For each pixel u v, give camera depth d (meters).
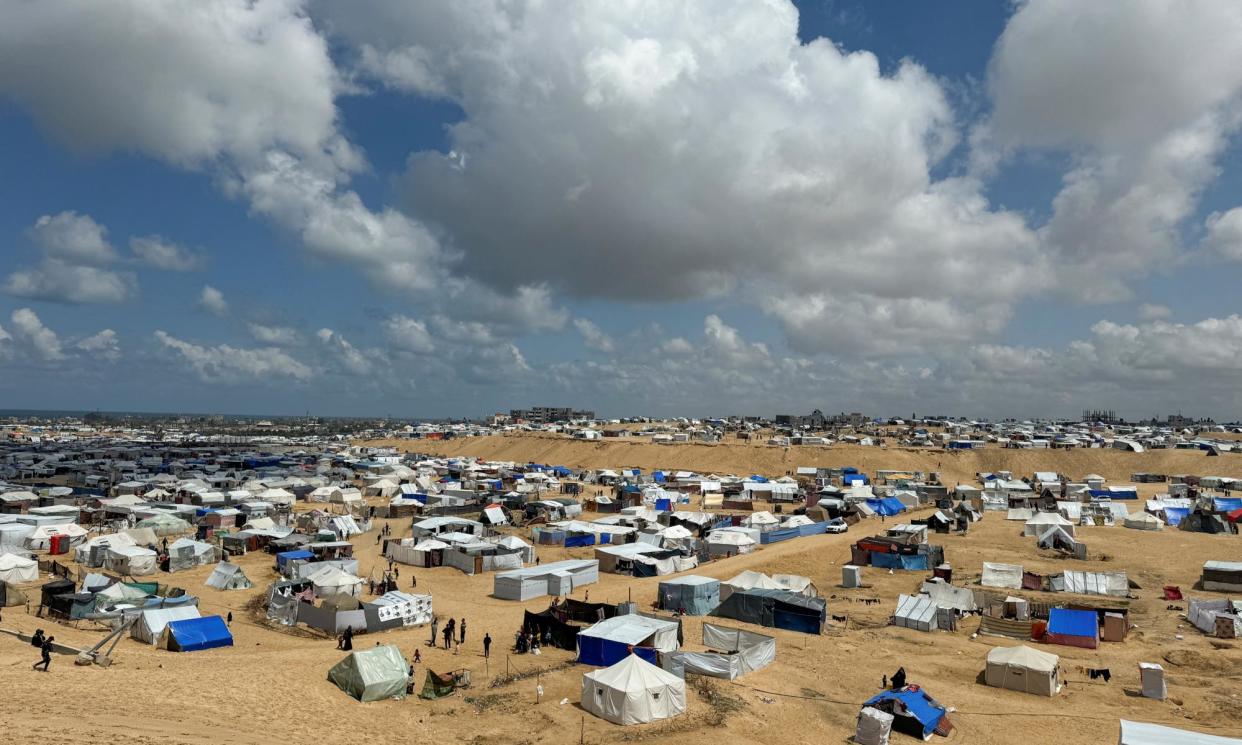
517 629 59.03
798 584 69.75
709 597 66.88
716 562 88.56
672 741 36.72
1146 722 40.97
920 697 42.28
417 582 77.88
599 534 100.19
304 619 58.78
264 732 34.03
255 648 51.16
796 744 38.06
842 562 89.00
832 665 51.50
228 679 41.41
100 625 55.12
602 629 50.75
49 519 98.62
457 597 71.44
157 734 30.66
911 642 57.62
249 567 83.00
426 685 43.31
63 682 37.41
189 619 52.88
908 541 90.19
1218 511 113.88
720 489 149.75
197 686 39.47
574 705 41.62
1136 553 90.12
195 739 30.77
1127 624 58.78
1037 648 55.94
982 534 104.06
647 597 71.56
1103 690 47.12
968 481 183.88
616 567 84.06
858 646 56.16
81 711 32.84
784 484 153.12
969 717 42.44
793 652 53.97
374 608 58.12
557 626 54.00
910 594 73.69
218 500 121.38
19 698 33.56
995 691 46.97
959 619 64.44
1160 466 190.75
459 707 41.28
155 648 49.81
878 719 38.12
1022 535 102.31
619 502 131.75
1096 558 88.38
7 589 60.06
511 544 86.25
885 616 65.56
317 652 50.09
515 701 42.09
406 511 125.88
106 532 95.75
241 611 63.16
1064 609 60.09
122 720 32.25
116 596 59.16
